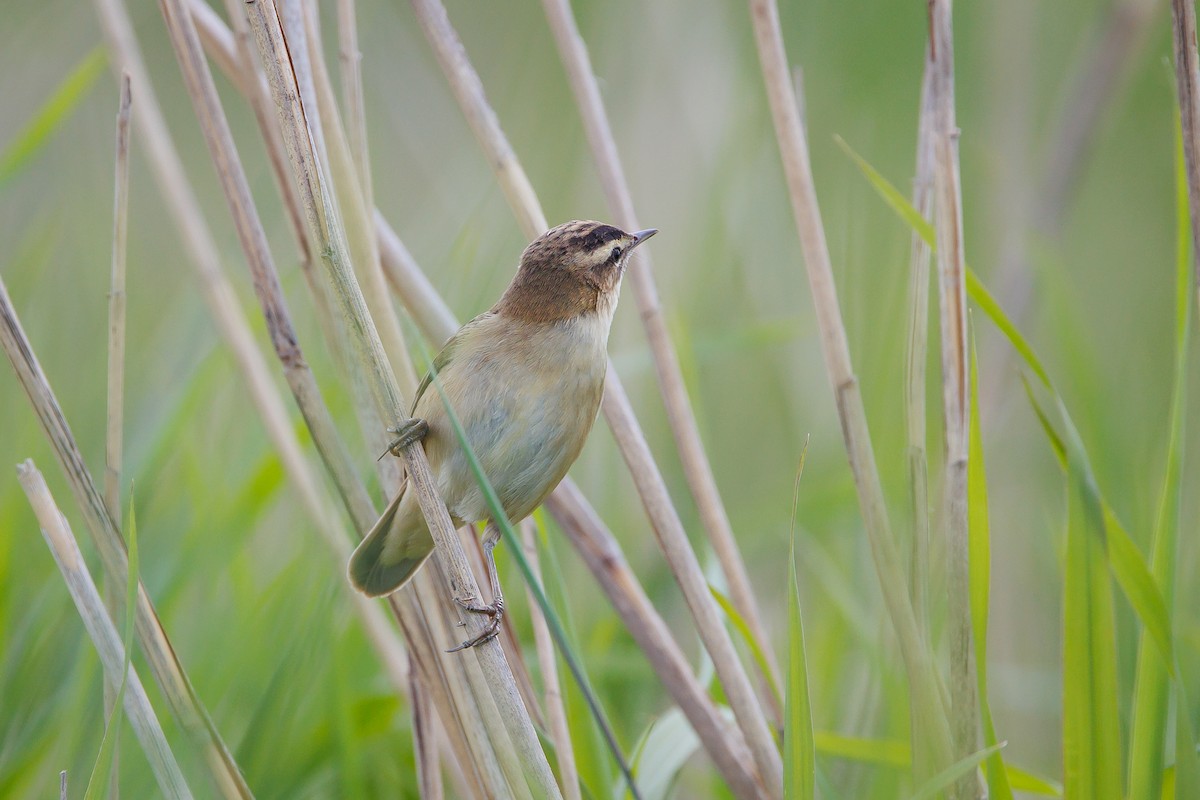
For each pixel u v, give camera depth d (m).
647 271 8.47
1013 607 11.36
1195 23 6.55
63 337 11.51
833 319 7.31
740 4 14.80
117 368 7.22
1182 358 6.58
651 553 11.16
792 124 7.50
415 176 14.80
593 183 13.11
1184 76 6.59
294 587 8.69
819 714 9.50
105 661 6.41
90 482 6.71
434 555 7.43
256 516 9.29
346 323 6.26
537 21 14.00
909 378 7.05
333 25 14.86
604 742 7.84
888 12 14.62
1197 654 8.23
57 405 6.63
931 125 7.46
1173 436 6.56
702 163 13.11
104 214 13.34
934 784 6.12
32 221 12.50
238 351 8.74
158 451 9.23
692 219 13.02
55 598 8.65
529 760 6.23
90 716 7.82
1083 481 6.50
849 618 9.26
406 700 8.54
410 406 7.32
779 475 12.55
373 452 7.39
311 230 6.18
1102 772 6.55
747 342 10.64
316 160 6.13
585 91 8.59
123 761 7.82
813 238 7.35
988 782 6.68
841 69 14.45
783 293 12.78
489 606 6.95
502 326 7.80
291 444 8.59
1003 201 13.20
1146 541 8.88
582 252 7.98
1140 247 15.08
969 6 15.00
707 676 8.90
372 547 7.30
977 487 6.82
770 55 7.54
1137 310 14.47
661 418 11.88
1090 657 6.54
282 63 6.04
